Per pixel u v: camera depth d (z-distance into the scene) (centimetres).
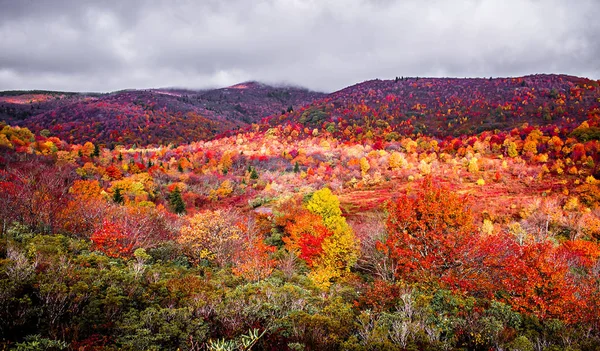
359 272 2088
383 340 780
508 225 4472
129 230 1792
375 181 8700
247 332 827
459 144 12925
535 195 7081
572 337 898
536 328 982
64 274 907
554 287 1165
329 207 2681
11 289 726
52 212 1788
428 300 1062
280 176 9050
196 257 1891
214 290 1105
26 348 591
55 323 721
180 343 727
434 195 1606
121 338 700
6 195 1733
